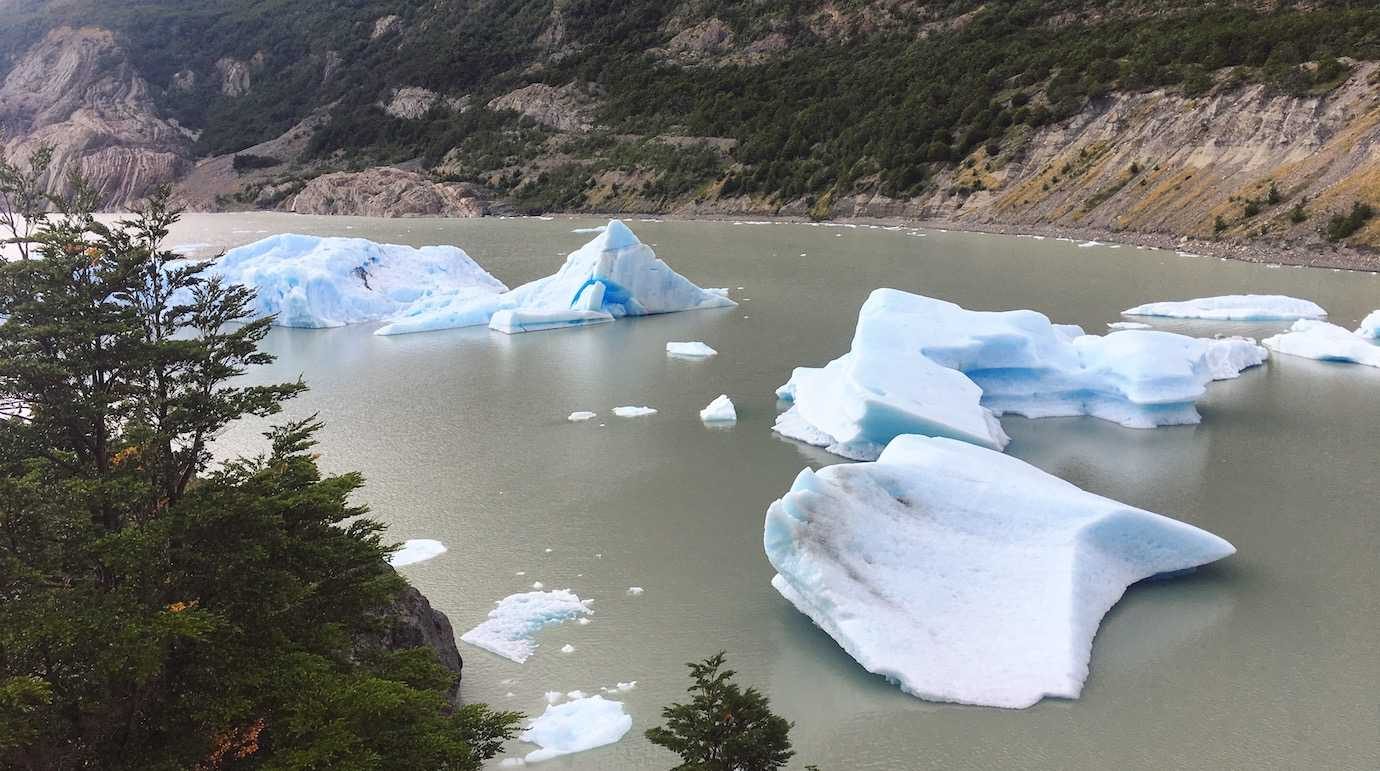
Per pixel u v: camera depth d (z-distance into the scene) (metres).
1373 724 17.48
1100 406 35.09
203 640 12.47
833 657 19.45
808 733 17.17
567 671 19.33
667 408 36.66
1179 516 26.38
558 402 37.88
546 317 52.16
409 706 13.07
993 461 23.86
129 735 12.63
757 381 40.12
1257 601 21.56
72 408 14.55
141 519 14.82
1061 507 21.38
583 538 25.45
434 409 37.41
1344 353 41.31
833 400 32.62
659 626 20.92
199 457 16.61
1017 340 34.88
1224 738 17.09
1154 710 17.77
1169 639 20.00
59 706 12.30
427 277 59.94
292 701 12.67
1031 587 19.86
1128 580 21.50
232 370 16.78
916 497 21.61
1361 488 28.00
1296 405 35.69
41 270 15.43
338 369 44.03
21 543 13.05
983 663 18.44
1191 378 33.84
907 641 18.77
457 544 25.28
